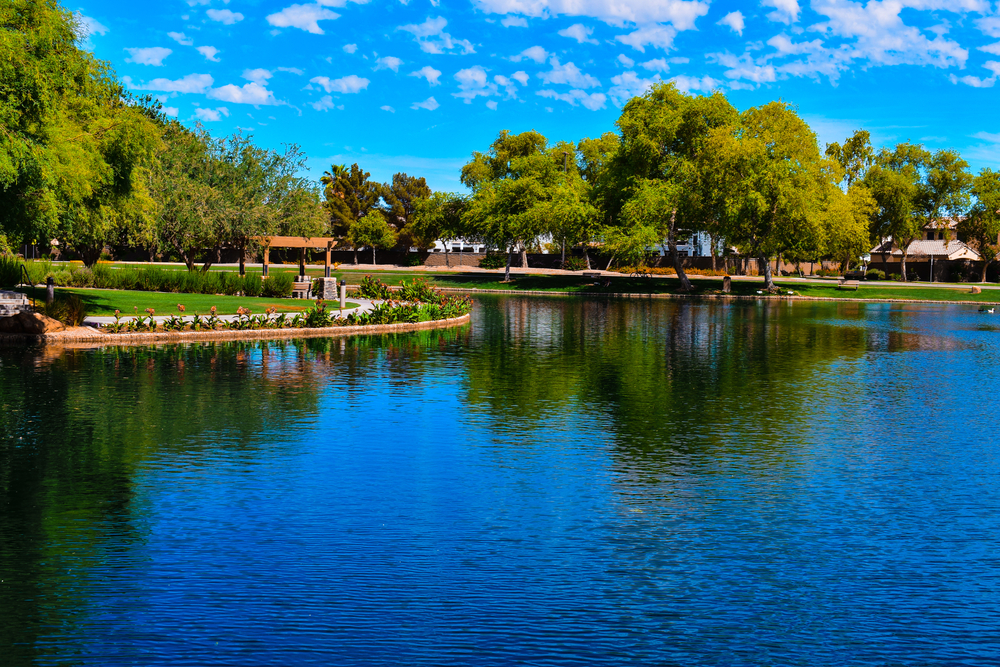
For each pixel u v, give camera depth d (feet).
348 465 38.60
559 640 21.40
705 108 225.76
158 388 59.62
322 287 154.30
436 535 29.14
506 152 354.13
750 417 51.98
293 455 40.34
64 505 32.12
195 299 138.51
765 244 224.74
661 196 219.41
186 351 82.53
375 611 22.91
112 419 48.37
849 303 206.80
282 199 197.06
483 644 21.13
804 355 88.28
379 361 77.10
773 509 32.65
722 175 219.82
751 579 25.52
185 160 181.98
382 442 43.45
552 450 42.16
